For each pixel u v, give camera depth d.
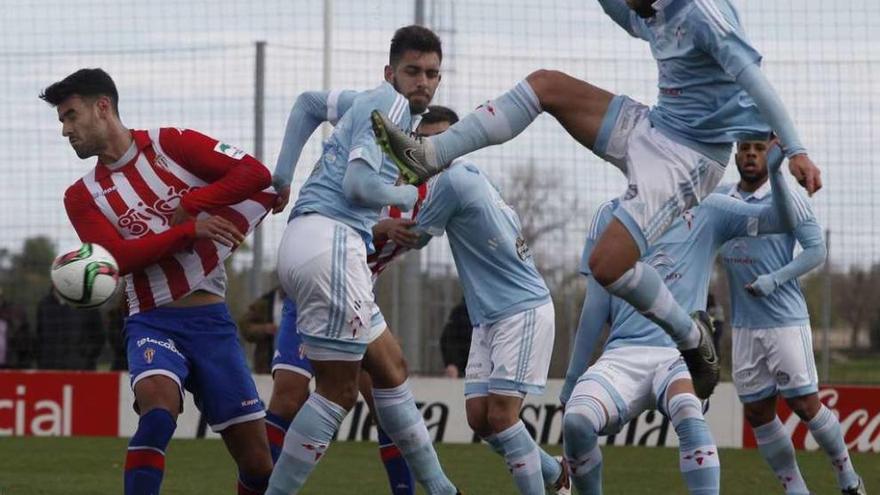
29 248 39.00
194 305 17.30
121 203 17.06
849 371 38.12
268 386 35.06
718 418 35.12
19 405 36.41
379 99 17.34
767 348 23.72
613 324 19.53
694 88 14.97
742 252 23.73
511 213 19.64
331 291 17.25
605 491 25.92
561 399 20.03
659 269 19.08
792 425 34.78
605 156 15.62
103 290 16.52
